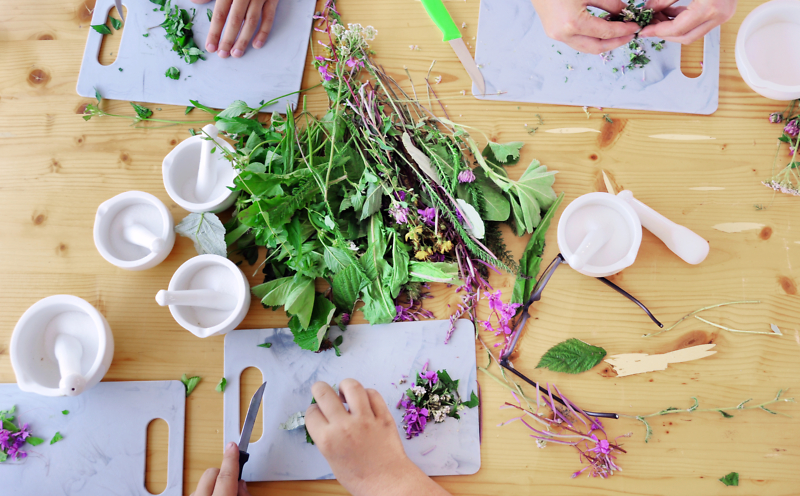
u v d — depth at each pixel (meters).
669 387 0.78
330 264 0.76
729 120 0.83
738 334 0.79
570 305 0.80
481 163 0.76
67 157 0.84
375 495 0.64
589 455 0.76
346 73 0.82
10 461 0.75
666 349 0.79
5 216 0.83
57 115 0.85
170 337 0.79
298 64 0.85
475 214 0.73
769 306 0.79
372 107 0.79
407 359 0.78
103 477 0.75
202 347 0.79
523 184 0.76
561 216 0.76
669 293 0.80
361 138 0.79
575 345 0.78
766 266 0.80
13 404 0.77
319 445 0.66
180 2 0.86
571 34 0.71
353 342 0.79
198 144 0.78
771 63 0.81
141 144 0.84
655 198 0.82
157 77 0.85
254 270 0.81
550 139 0.84
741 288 0.80
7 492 0.75
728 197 0.82
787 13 0.79
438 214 0.77
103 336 0.74
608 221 0.77
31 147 0.84
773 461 0.76
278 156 0.76
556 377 0.78
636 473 0.76
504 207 0.78
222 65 0.85
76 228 0.82
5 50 0.87
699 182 0.82
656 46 0.84
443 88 0.85
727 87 0.84
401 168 0.80
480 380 0.78
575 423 0.77
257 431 0.76
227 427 0.76
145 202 0.79
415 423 0.76
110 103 0.85
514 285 0.79
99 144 0.84
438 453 0.76
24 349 0.72
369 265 0.76
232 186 0.78
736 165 0.83
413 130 0.79
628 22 0.71
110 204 0.76
